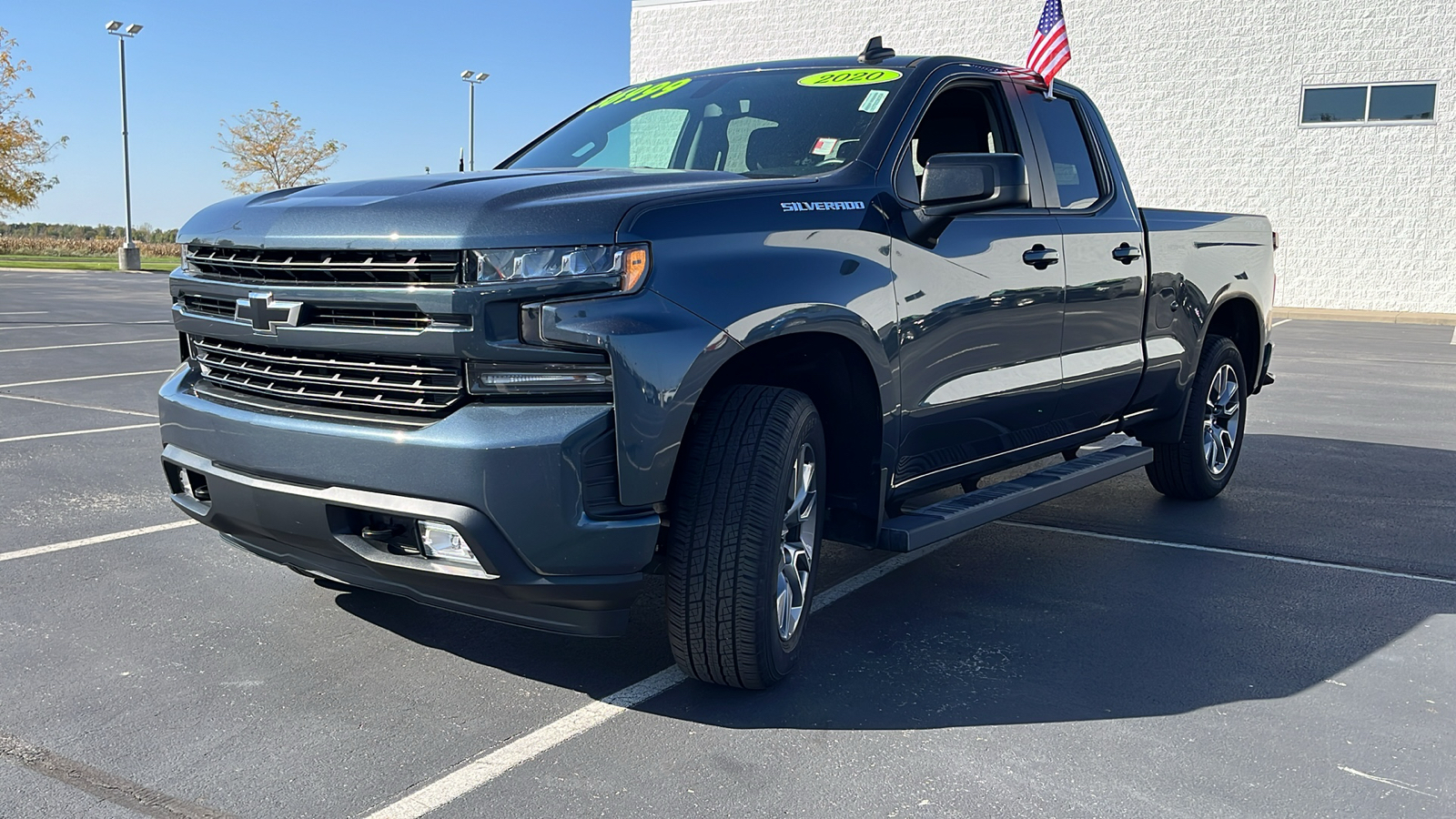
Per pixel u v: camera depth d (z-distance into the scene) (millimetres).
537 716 2908
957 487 5801
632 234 2648
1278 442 7277
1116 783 2572
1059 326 4121
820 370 3326
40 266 36844
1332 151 21203
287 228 2857
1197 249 5102
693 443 2891
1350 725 2914
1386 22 20500
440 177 3186
